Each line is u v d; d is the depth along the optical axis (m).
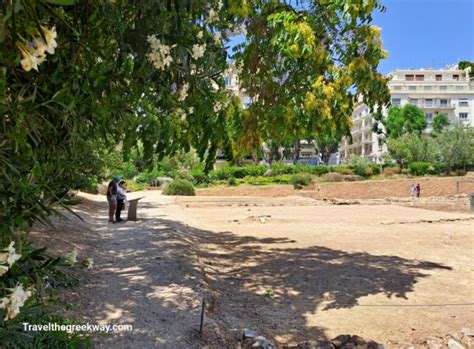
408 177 41.22
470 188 38.34
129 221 13.18
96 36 2.80
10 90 2.12
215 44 3.92
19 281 1.96
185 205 22.81
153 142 4.30
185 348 3.76
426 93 77.38
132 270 6.50
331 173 41.22
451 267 8.32
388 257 9.17
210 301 5.23
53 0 1.56
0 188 1.96
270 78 6.52
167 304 4.92
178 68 3.25
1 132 1.93
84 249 7.90
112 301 4.93
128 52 3.00
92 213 15.16
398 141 48.88
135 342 3.80
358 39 6.25
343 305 5.92
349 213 19.52
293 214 18.77
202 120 4.39
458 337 4.80
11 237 2.00
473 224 15.36
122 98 3.31
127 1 2.88
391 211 20.83
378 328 5.11
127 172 37.91
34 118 2.14
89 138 3.44
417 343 4.69
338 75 6.28
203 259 8.51
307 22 6.15
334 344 4.41
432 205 26.92
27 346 2.84
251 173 43.06
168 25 3.05
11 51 1.70
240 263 8.42
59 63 2.42
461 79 85.81
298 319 5.37
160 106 3.74
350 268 8.07
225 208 21.61
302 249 9.97
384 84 6.40
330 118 6.20
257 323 5.13
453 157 43.91
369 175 43.12
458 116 77.06
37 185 2.21
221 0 3.86
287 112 6.32
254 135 6.33
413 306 5.92
